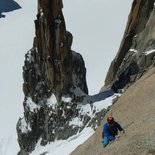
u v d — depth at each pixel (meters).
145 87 32.44
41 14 82.62
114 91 84.62
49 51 82.06
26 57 89.00
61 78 82.12
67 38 81.50
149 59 80.62
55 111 82.25
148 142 20.50
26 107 86.44
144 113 27.12
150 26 86.06
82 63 91.38
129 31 94.00
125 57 89.94
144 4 92.25
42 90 85.75
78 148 38.59
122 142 22.08
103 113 73.56
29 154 83.75
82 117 77.50
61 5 81.50
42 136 83.31
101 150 25.64
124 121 29.92
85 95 82.81
